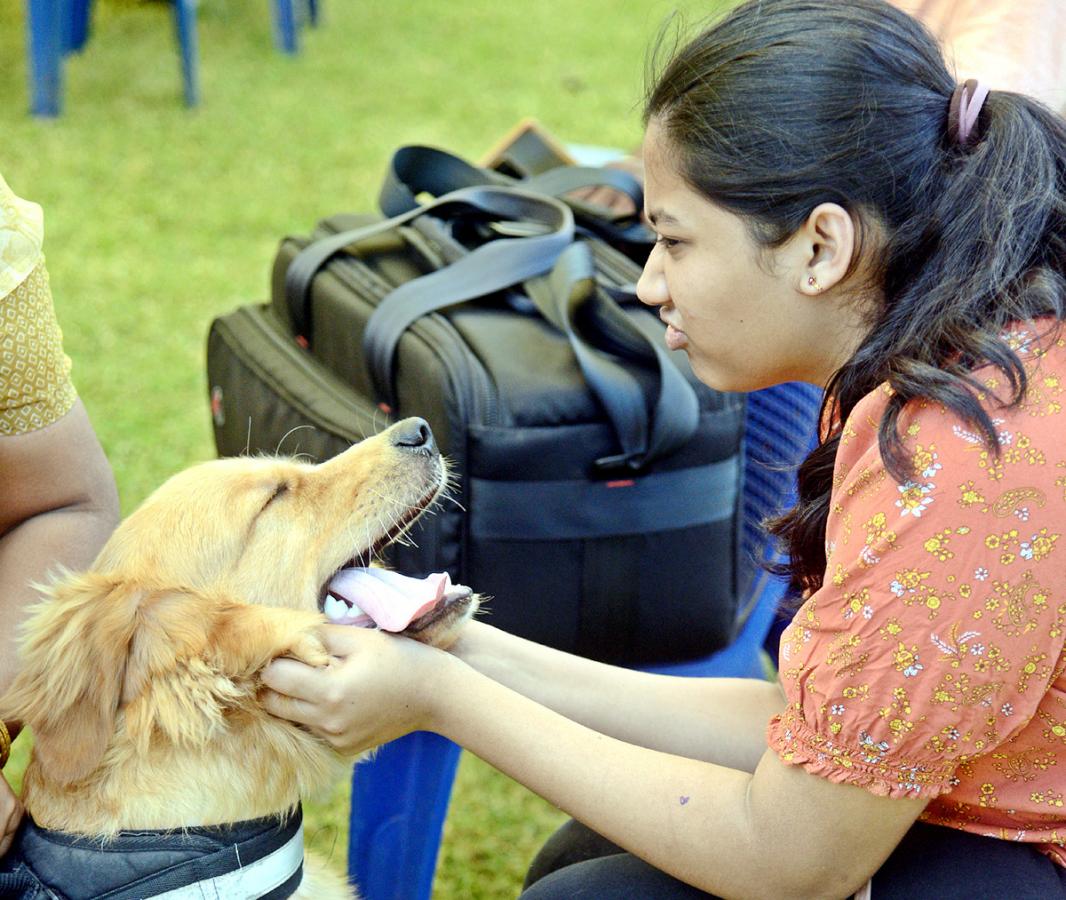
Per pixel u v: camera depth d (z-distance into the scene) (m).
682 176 1.40
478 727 1.58
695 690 1.85
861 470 1.34
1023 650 1.27
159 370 4.54
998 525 1.24
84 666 1.60
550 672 1.84
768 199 1.34
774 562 1.91
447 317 2.37
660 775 1.52
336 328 2.54
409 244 2.68
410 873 2.29
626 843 1.54
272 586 1.88
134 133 6.73
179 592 1.69
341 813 2.91
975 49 2.56
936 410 1.27
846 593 1.33
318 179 6.35
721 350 1.49
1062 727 1.37
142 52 8.00
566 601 2.27
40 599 1.87
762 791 1.44
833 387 1.43
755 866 1.46
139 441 4.06
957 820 1.53
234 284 5.20
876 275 1.38
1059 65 2.58
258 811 1.68
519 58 8.77
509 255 2.43
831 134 1.32
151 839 1.60
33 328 1.83
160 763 1.63
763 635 2.64
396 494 1.95
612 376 2.15
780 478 2.61
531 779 1.58
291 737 1.68
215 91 7.48
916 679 1.28
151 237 5.57
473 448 2.16
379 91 7.78
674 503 2.25
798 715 1.40
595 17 10.02
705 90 1.37
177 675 1.61
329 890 1.85
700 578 2.33
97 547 1.98
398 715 1.58
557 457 2.17
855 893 1.53
